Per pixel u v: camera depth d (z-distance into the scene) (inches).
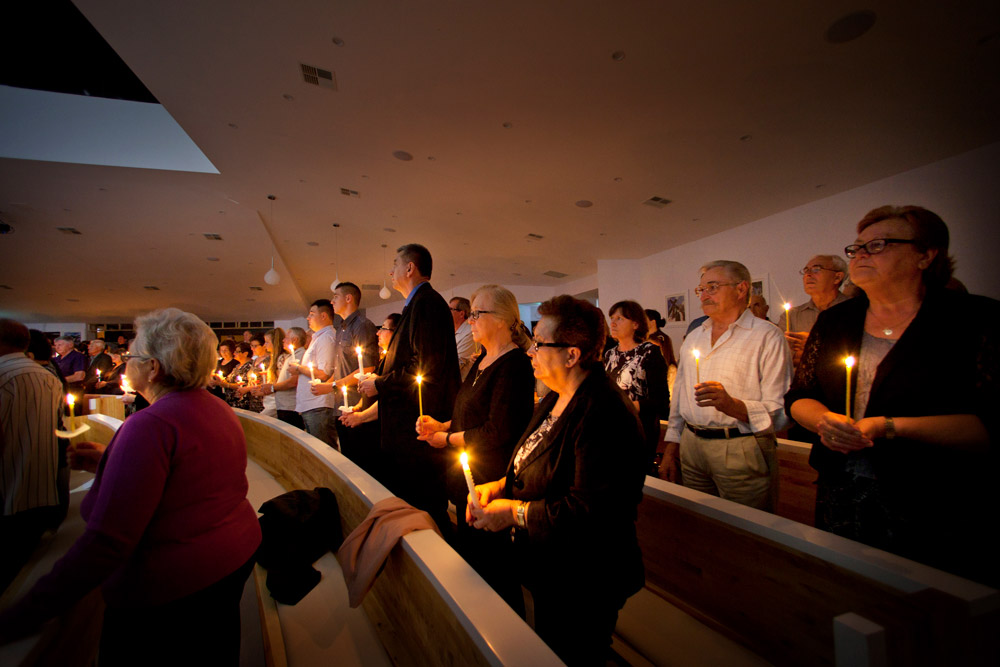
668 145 199.6
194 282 538.3
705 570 52.7
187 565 41.1
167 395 43.9
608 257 402.6
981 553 37.7
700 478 69.8
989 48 131.5
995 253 187.2
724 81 154.4
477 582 40.1
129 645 40.6
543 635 42.6
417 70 162.7
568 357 44.5
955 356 39.3
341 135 222.5
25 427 69.2
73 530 77.9
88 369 266.4
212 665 42.9
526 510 41.3
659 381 85.7
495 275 521.7
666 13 126.9
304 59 163.5
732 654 48.0
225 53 164.6
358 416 95.7
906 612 24.5
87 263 459.5
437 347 79.9
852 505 45.4
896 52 134.7
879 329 46.7
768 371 64.9
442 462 81.1
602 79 158.6
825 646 39.6
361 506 68.4
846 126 177.2
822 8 121.0
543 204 286.8
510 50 147.9
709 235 329.4
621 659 53.1
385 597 58.6
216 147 255.8
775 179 228.8
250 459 154.1
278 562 72.0
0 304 559.2
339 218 378.6
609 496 38.7
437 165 245.4
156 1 141.8
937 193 205.6
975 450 37.3
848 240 243.0
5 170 297.6
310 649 59.4
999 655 25.8
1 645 35.5
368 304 794.2
